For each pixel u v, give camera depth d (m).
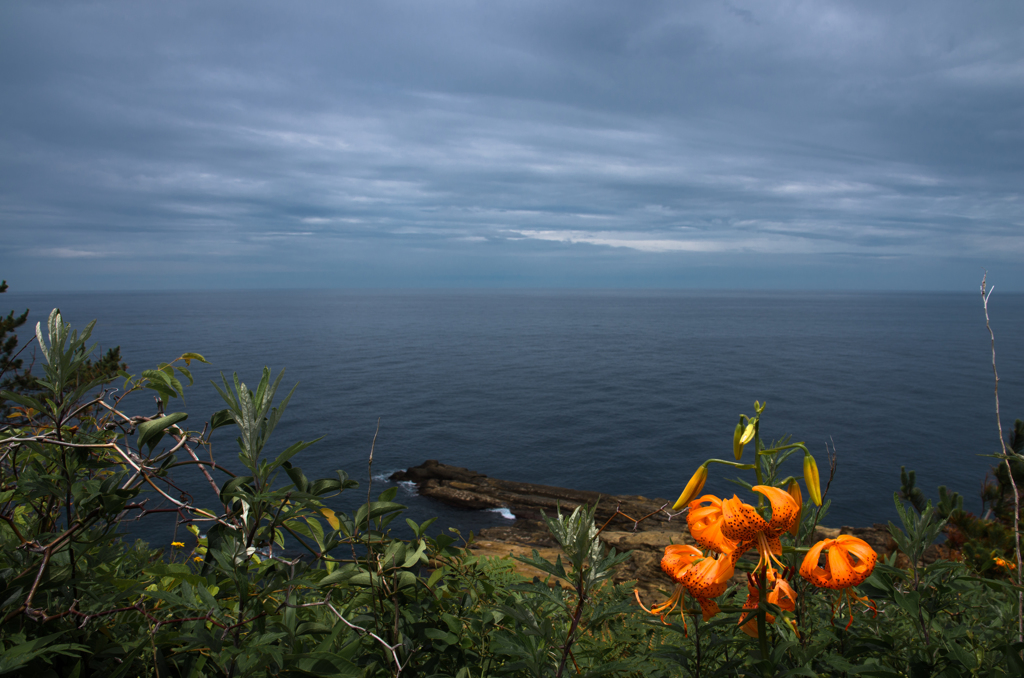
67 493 1.53
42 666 1.33
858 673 1.50
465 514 33.19
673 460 58.00
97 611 1.39
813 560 1.38
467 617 1.89
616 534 6.49
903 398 90.69
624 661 1.67
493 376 113.81
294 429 69.44
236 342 169.75
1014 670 1.52
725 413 79.81
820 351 156.75
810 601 2.04
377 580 1.64
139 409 21.86
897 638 1.99
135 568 1.85
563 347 168.88
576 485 51.03
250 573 1.60
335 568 1.71
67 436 1.67
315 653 1.37
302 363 129.62
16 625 1.39
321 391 96.44
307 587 1.56
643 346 170.38
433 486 37.12
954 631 1.75
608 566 1.43
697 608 1.55
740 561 1.50
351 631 1.66
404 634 1.66
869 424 73.19
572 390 98.25
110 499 1.50
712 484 49.28
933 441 64.81
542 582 1.55
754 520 1.41
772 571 1.48
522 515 32.62
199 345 157.50
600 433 69.00
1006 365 129.62
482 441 65.25
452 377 112.38
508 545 7.44
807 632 1.91
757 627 1.55
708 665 1.67
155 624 1.40
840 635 1.83
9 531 1.73
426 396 92.44
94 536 1.57
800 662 1.53
